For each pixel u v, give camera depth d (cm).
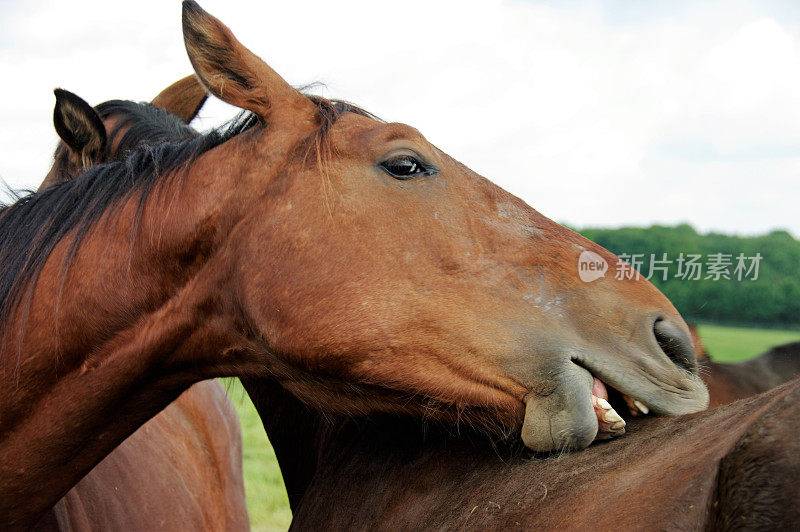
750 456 111
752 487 108
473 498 179
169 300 205
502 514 163
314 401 212
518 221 201
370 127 205
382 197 196
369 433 229
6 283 204
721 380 351
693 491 119
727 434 132
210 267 204
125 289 202
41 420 200
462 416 190
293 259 194
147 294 204
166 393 218
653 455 150
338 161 200
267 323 196
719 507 112
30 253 205
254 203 202
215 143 216
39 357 199
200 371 216
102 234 205
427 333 188
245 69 205
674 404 181
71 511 247
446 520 180
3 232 214
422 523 188
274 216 198
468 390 185
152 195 207
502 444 194
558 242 198
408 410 197
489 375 184
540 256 194
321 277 192
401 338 188
